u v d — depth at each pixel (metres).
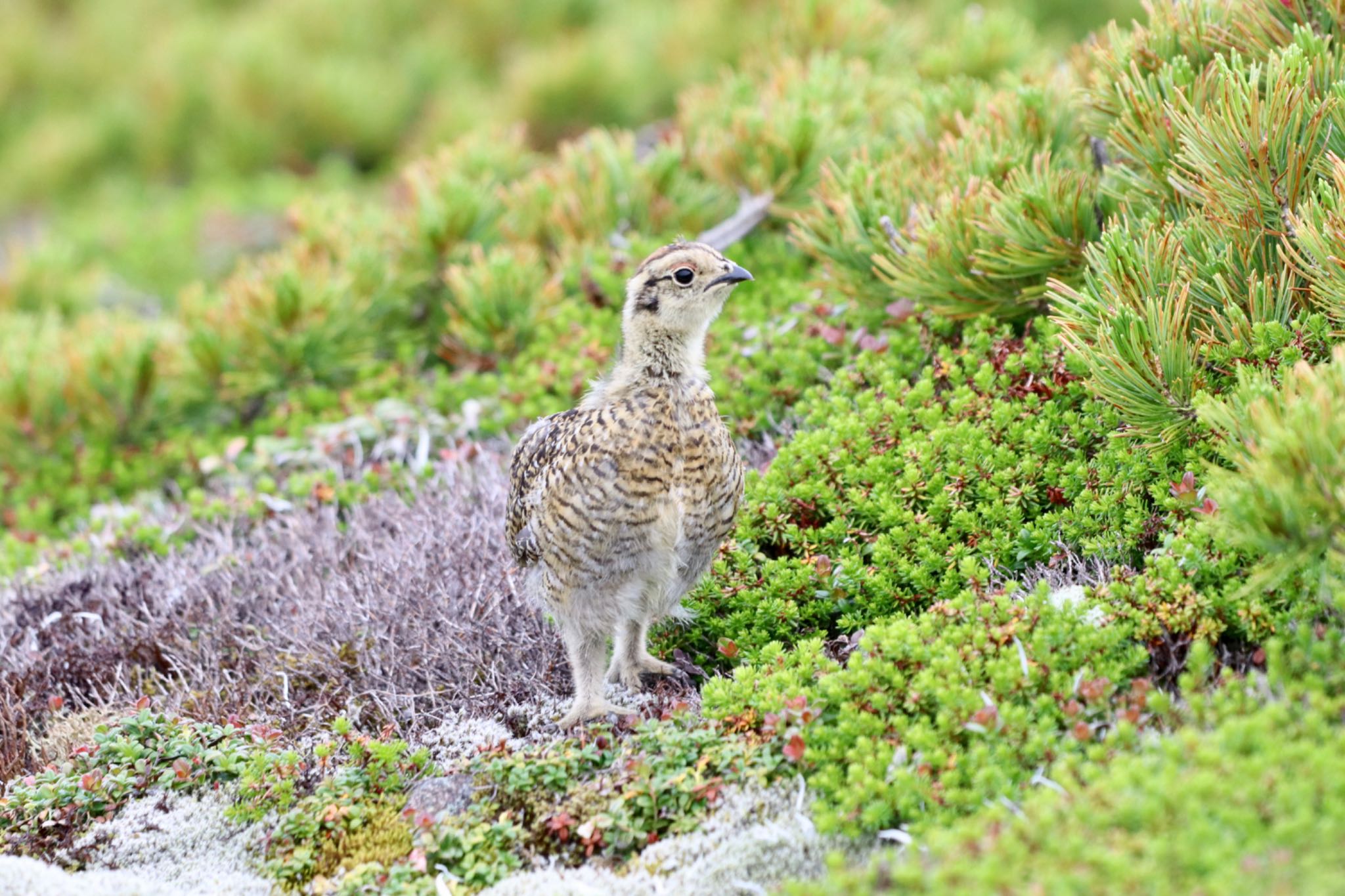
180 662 13.59
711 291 11.36
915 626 10.73
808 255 18.80
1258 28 13.95
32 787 11.33
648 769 10.38
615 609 11.58
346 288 20.11
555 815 10.41
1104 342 11.27
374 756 11.17
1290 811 7.83
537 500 11.54
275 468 17.83
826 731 10.10
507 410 17.09
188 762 11.48
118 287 28.88
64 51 40.31
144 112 36.53
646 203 20.52
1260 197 12.07
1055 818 8.39
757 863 9.41
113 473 19.17
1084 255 13.28
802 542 12.95
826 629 12.44
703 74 29.27
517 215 21.34
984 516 12.24
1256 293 11.52
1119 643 10.09
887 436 13.43
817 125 19.42
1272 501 8.60
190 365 19.86
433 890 9.92
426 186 21.33
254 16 38.69
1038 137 16.02
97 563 15.98
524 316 18.78
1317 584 9.45
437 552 14.24
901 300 15.46
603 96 30.48
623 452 11.02
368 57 36.97
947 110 17.81
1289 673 9.05
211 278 29.00
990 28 21.94
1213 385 11.41
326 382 20.00
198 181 33.91
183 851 10.80
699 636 12.91
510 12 36.69
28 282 26.55
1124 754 8.91
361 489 16.41
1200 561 10.25
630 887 9.52
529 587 12.31
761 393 15.62
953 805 9.12
